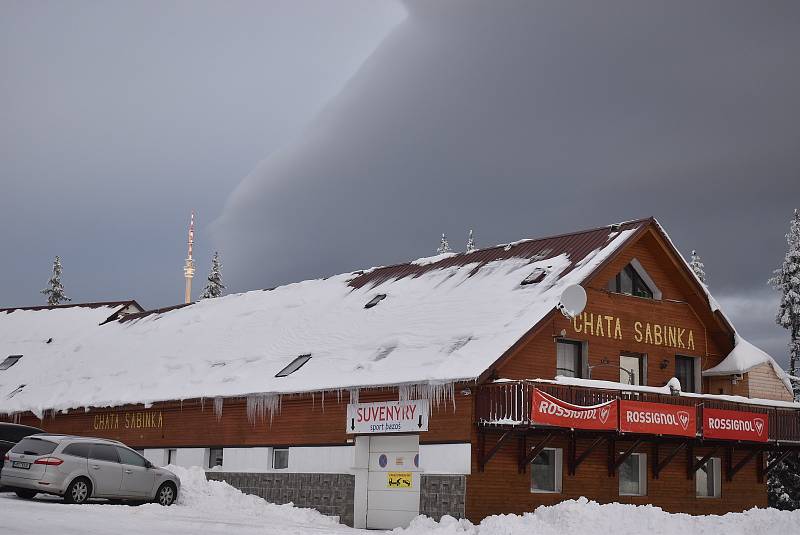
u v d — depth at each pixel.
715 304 32.72
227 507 28.50
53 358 47.31
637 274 32.19
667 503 30.59
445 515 24.56
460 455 26.23
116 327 49.56
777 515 20.77
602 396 27.55
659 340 31.84
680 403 29.28
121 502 27.55
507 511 26.67
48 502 25.19
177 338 42.72
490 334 27.73
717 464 32.47
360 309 35.06
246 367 35.06
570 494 28.19
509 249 34.34
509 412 25.52
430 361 27.83
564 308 27.53
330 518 29.06
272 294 43.41
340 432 29.73
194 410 35.22
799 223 51.44
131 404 37.34
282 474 31.19
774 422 30.86
